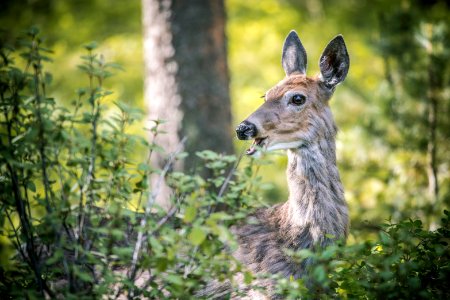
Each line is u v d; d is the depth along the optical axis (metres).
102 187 7.73
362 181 16.91
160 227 7.55
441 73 15.91
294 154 10.16
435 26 16.44
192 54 15.21
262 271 9.65
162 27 15.34
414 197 15.69
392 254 8.20
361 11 28.12
